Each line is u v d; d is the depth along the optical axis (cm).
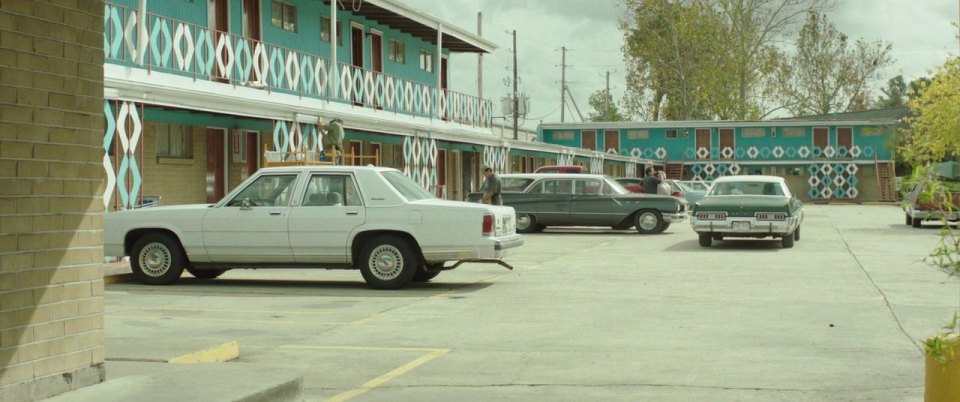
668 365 855
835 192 6700
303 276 1662
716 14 6619
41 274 638
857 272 1688
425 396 746
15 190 619
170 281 1501
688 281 1558
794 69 7481
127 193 1609
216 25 2323
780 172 6838
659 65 6794
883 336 1005
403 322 1120
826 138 6706
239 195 1485
